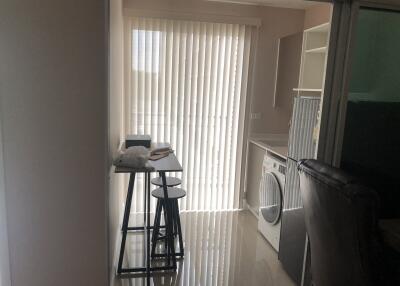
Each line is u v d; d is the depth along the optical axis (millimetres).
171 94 3715
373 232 1259
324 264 1581
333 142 2229
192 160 3924
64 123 1854
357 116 2223
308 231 1705
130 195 2484
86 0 1761
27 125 1821
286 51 3824
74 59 1803
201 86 3773
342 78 2148
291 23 3984
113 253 2613
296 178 2590
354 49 2119
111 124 2232
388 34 2176
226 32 3717
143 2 3541
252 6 3836
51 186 1903
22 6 1715
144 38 3559
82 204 1950
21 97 1791
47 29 1753
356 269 1331
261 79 4035
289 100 3803
